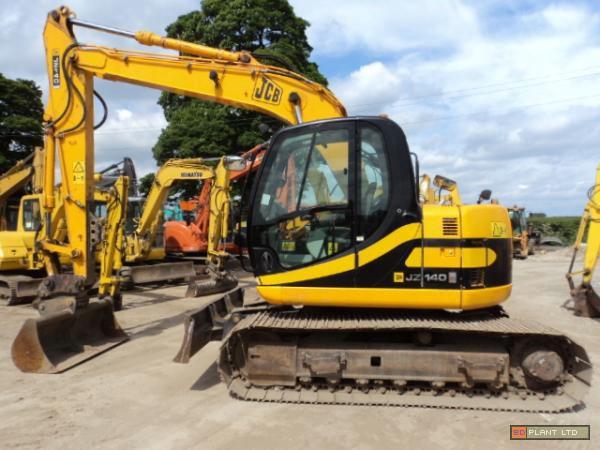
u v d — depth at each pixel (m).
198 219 14.98
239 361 4.48
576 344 3.98
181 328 7.30
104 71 6.14
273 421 3.86
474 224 4.28
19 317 8.23
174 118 19.05
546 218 37.72
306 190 4.44
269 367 4.32
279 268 4.42
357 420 3.88
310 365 4.23
